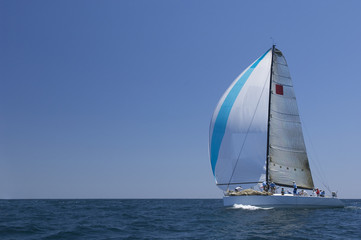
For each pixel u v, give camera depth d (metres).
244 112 28.20
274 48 30.12
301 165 28.80
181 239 14.68
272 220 20.31
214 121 28.91
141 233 16.58
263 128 27.89
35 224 19.88
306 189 28.70
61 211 33.34
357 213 26.05
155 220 22.89
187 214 28.19
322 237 15.23
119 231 17.28
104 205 50.72
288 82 29.92
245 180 27.56
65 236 15.47
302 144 29.20
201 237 15.17
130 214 28.84
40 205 49.44
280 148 28.22
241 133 27.95
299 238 14.86
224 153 28.16
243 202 25.25
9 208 38.34
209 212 29.17
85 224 20.28
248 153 27.64
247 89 28.58
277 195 24.77
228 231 16.73
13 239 14.55
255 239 14.58
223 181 28.23
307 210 25.39
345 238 15.20
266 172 27.23
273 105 28.67
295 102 29.78
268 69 29.23
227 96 28.89
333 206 27.59
